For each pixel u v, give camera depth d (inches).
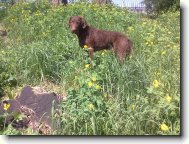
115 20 185.9
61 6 233.9
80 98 72.1
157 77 90.6
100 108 70.3
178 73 87.4
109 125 67.9
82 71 91.0
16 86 99.2
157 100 73.9
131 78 86.8
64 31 154.4
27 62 105.7
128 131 66.6
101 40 113.3
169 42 134.6
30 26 175.9
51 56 107.3
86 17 185.6
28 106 77.5
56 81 101.4
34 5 246.7
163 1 346.3
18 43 152.6
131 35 148.3
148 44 132.0
